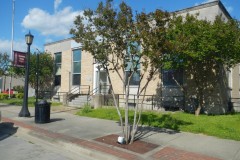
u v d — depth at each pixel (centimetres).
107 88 2042
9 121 1266
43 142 905
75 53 2433
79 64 2380
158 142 851
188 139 893
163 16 775
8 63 2922
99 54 818
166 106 1650
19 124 1180
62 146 847
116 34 792
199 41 1191
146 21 773
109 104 1816
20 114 1398
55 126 1127
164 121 1172
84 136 936
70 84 2441
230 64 1313
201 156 714
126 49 809
